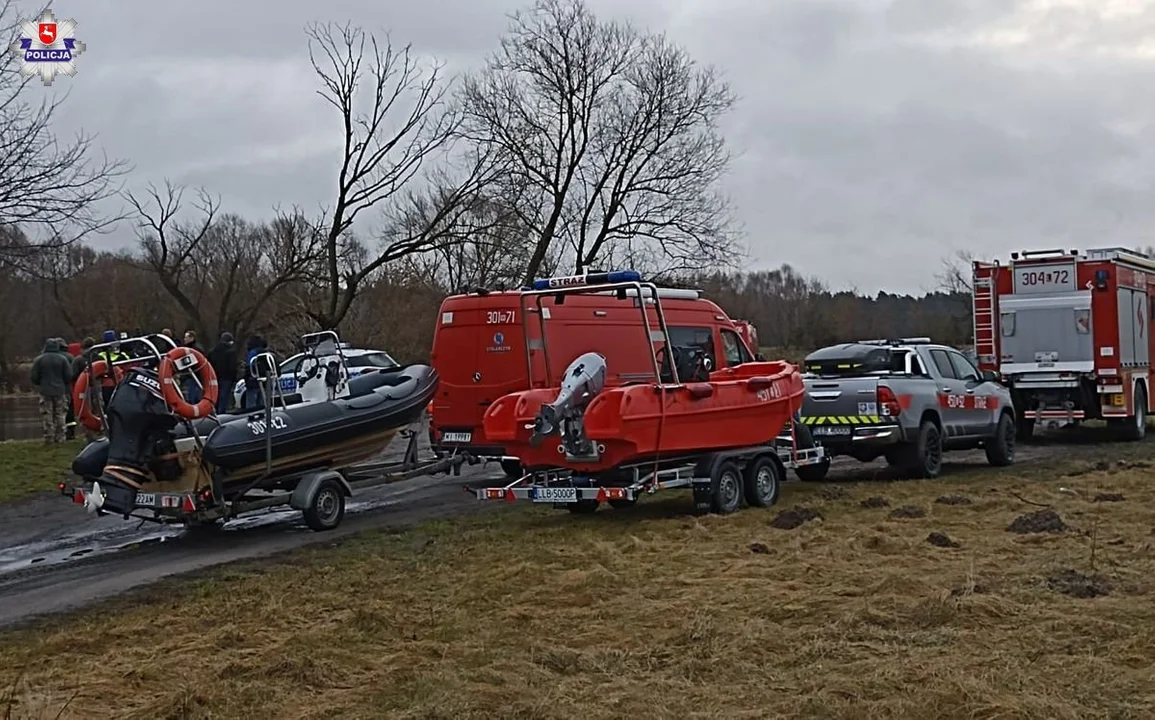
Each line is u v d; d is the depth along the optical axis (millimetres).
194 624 7781
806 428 13477
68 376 20562
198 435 11344
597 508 12586
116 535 12312
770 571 8586
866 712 5285
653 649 6594
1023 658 6031
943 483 13734
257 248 37406
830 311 49750
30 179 16906
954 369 15438
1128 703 5312
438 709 5535
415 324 36531
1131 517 10516
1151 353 20594
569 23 34250
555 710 5500
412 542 10945
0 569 10453
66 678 6504
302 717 5598
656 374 11305
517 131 34219
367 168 28766
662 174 35062
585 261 34875
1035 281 19312
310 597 8477
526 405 11516
